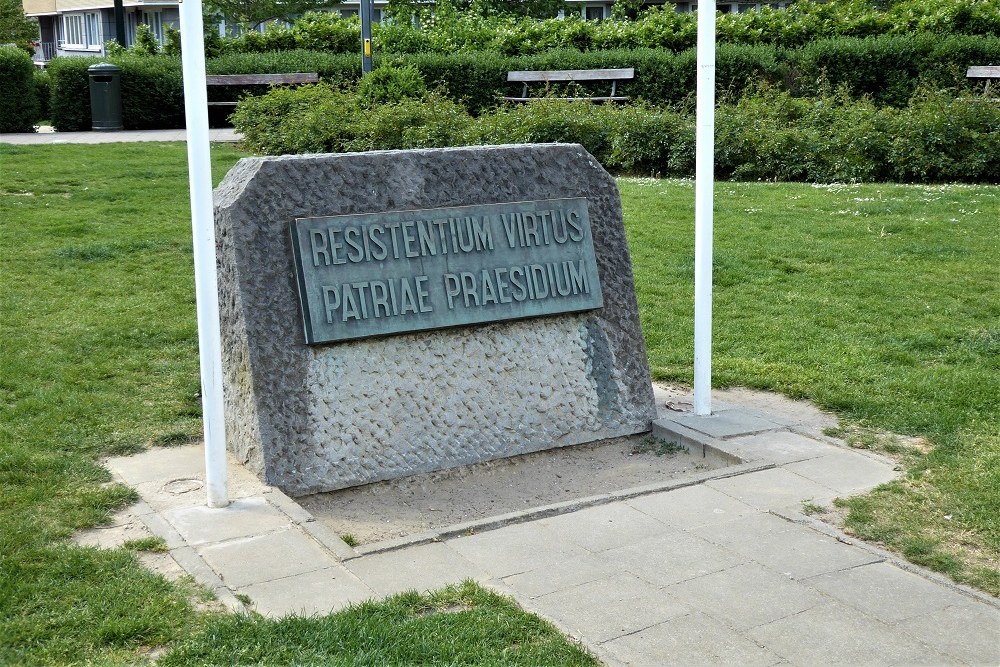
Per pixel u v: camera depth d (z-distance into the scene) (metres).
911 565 3.98
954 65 17.53
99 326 7.07
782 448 5.33
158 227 9.95
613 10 29.48
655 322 7.52
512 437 5.37
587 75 19.12
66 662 3.19
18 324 7.05
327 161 5.04
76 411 5.57
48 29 50.50
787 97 14.59
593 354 5.66
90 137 16.91
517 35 22.19
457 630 3.42
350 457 4.95
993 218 10.48
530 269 5.43
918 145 12.77
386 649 3.29
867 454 5.24
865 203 11.27
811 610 3.63
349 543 4.43
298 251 4.89
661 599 3.71
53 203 10.91
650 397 5.79
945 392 6.01
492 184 5.41
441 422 5.20
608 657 3.32
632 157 13.63
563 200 5.56
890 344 6.96
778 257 9.20
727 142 13.25
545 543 4.20
